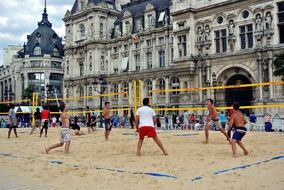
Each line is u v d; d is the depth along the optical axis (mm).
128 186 8703
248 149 14719
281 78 34906
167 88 49781
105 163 11969
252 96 37969
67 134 14664
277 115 33125
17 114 49000
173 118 38844
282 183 8414
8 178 10039
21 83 99062
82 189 8648
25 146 17672
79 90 62406
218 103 39812
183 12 42719
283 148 14906
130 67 56094
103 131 29625
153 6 53812
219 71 39750
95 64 59062
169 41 50688
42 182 9492
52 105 84688
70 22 64250
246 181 8734
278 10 36031
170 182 8891
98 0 60844
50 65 95375
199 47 41781
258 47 36281
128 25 57656
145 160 12328
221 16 40188
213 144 16953
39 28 99125
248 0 37906
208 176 9312
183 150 14703
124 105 55719
